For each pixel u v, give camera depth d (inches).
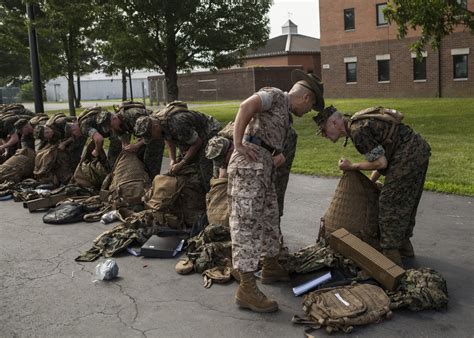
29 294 177.3
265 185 155.6
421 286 154.2
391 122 167.6
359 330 143.8
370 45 1314.0
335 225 184.2
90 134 280.8
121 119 270.5
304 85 159.0
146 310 162.1
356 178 183.0
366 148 167.9
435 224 233.6
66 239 235.3
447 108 819.4
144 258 206.5
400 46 1254.3
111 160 294.7
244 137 156.3
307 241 218.8
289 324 149.7
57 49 736.3
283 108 155.8
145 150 275.6
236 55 777.6
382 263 160.7
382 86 1307.8
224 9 702.5
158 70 786.8
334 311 146.9
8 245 230.1
